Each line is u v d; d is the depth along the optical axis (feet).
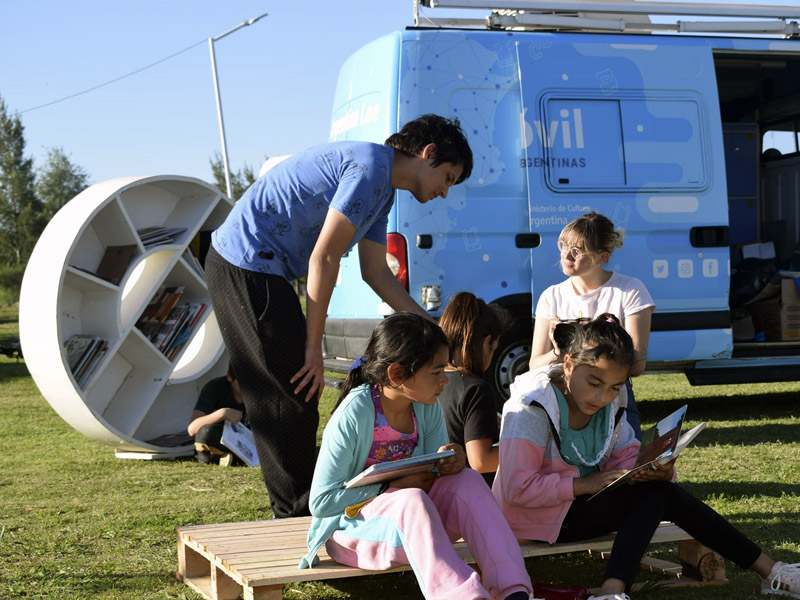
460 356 11.63
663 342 23.16
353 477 9.91
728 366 24.53
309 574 9.46
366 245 13.09
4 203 181.98
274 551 10.30
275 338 11.75
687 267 23.38
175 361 22.44
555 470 10.62
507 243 22.25
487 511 9.55
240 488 17.60
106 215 21.42
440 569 8.86
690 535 10.73
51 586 11.43
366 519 9.51
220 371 24.38
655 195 23.16
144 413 21.83
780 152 31.45
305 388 11.89
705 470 17.89
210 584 11.19
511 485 10.38
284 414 11.84
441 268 21.88
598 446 10.80
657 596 10.66
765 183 32.14
